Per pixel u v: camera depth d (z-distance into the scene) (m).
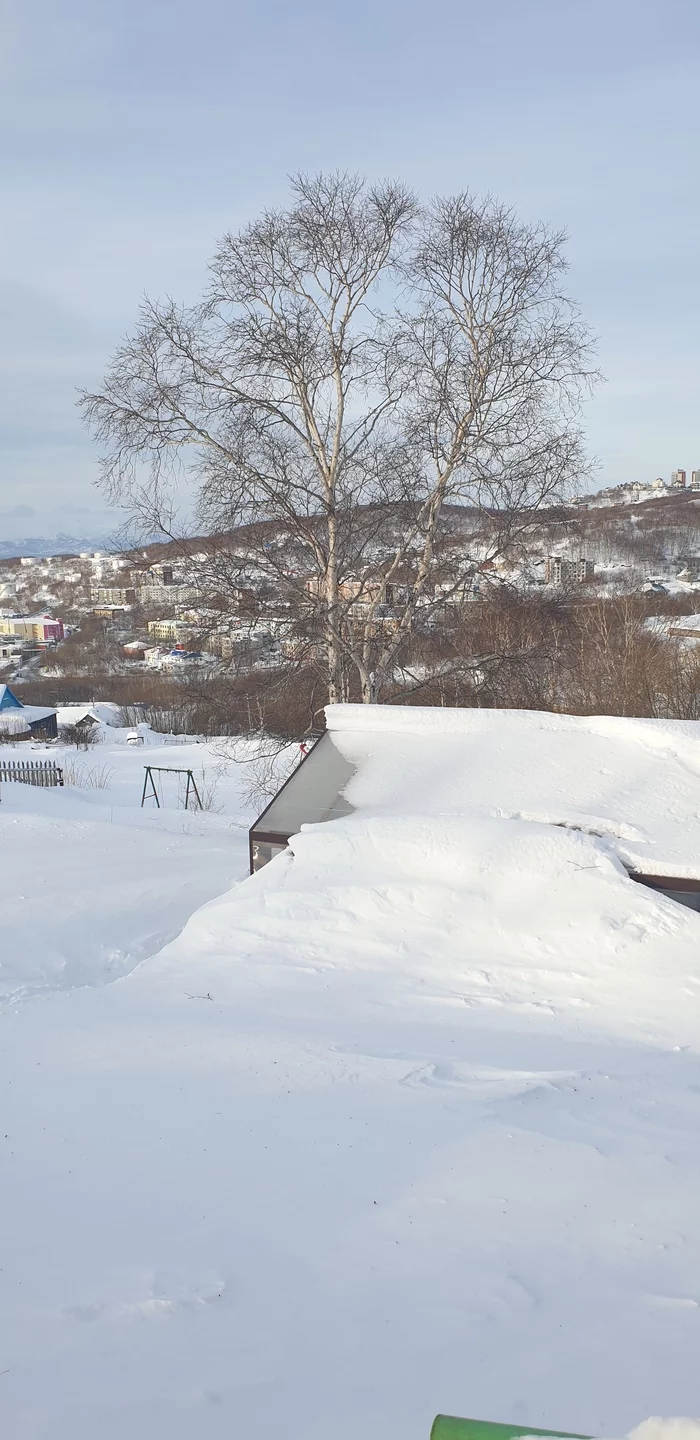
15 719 42.53
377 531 14.48
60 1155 4.13
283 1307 2.92
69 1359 2.68
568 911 7.20
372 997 6.57
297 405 14.63
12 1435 2.36
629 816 8.08
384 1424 2.34
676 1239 3.29
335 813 9.03
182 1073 5.15
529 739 9.63
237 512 13.96
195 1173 3.91
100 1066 5.33
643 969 6.68
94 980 8.54
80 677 65.56
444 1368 2.57
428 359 14.42
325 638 14.45
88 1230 3.46
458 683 15.52
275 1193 3.71
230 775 24.64
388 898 7.69
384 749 9.99
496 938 7.16
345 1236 3.37
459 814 8.35
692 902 7.43
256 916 7.87
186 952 7.67
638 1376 2.50
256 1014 6.30
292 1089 4.87
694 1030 5.88
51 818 14.25
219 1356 2.67
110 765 27.53
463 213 14.24
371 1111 4.54
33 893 10.59
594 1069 5.19
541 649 15.13
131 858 12.13
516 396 14.22
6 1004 6.91
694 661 25.89
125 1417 2.42
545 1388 2.46
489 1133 4.26
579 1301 2.90
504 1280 3.04
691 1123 4.40
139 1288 3.05
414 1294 2.97
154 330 13.97
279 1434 2.32
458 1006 6.37
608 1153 4.05
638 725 9.35
